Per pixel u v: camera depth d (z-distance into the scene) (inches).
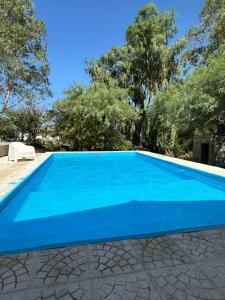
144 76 607.5
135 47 593.0
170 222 120.2
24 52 528.1
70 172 293.6
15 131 641.0
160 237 82.5
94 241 80.2
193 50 487.8
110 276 58.3
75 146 593.9
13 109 564.1
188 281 56.7
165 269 61.7
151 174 280.7
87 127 544.1
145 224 117.0
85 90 565.3
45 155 382.9
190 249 73.1
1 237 99.4
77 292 52.4
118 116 522.3
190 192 191.8
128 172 294.0
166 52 560.7
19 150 311.6
